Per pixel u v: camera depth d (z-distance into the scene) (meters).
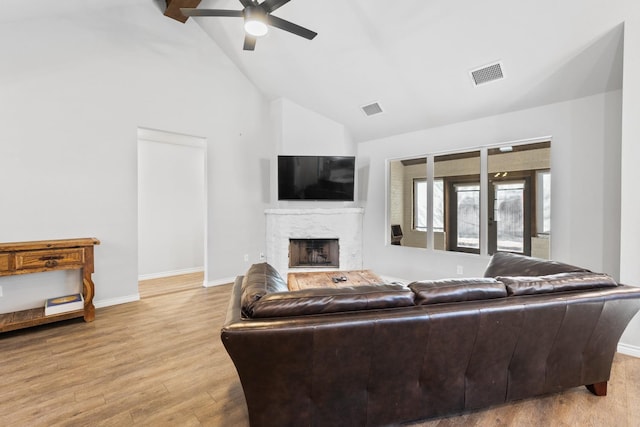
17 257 2.83
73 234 3.45
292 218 4.99
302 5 3.28
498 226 3.88
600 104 3.00
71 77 3.41
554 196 3.31
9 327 2.79
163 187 5.37
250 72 4.85
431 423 1.71
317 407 1.45
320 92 4.59
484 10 2.69
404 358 1.50
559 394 1.99
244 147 5.01
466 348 1.57
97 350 2.59
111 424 1.72
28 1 2.83
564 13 2.50
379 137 5.01
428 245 4.53
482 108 3.71
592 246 3.08
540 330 1.67
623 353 2.52
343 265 5.02
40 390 2.02
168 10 3.93
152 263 5.26
